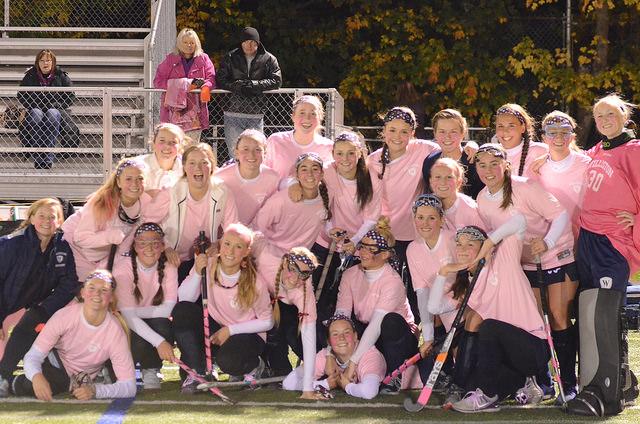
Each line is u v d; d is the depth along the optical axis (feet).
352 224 26.27
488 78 63.00
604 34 62.34
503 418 21.76
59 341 23.25
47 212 23.61
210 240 25.08
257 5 65.57
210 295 24.22
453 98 63.46
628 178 23.06
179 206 24.81
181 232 24.98
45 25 58.44
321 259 26.30
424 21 63.82
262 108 39.01
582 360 22.82
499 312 23.29
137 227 24.40
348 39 64.44
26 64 48.83
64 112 41.91
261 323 24.27
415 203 24.07
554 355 22.88
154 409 22.04
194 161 24.41
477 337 23.39
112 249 24.43
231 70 38.81
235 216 25.22
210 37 64.23
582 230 23.59
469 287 22.89
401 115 26.32
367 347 24.07
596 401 22.20
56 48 48.70
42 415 21.36
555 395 24.04
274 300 24.40
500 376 23.15
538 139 44.93
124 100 46.85
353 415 21.76
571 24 61.93
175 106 38.96
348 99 65.51
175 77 39.52
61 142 42.16
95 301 22.80
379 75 63.62
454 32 63.26
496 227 23.81
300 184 25.32
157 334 24.00
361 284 24.90
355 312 25.11
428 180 26.08
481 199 23.94
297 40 64.28
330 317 25.09
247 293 23.89
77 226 24.50
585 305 22.77
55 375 23.45
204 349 24.36
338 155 25.54
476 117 64.54
